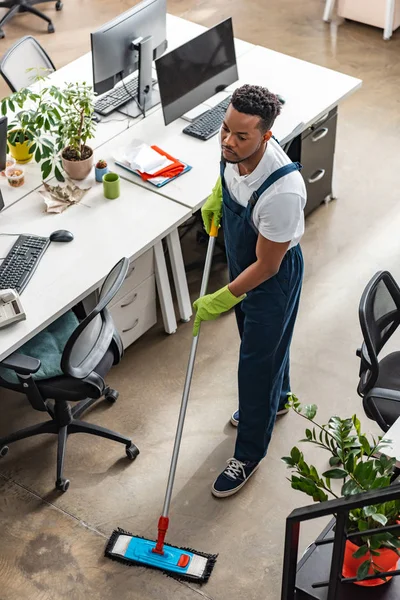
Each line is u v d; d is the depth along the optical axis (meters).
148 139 4.04
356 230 4.61
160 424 3.64
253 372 3.09
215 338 4.03
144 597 3.03
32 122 3.71
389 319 3.13
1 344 3.05
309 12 6.51
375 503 2.02
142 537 3.16
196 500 3.34
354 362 3.89
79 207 3.65
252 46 4.72
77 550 3.17
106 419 3.66
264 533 3.22
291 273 2.90
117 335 3.36
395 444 2.61
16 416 3.67
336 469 2.26
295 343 3.98
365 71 5.85
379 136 5.25
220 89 4.22
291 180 2.66
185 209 3.64
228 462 3.39
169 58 3.88
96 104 4.23
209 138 4.02
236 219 2.85
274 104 2.55
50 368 3.19
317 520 3.25
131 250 3.44
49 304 3.21
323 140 4.41
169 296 3.94
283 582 2.35
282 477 3.42
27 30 6.35
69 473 3.44
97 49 3.95
